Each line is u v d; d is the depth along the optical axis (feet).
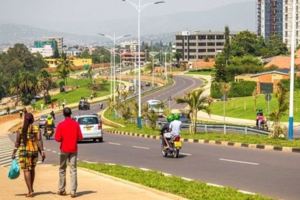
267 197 48.80
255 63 507.30
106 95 552.00
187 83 590.55
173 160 84.48
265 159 82.48
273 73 364.38
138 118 186.29
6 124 278.87
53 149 116.78
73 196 47.75
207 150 99.50
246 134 133.49
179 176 65.98
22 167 48.21
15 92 588.91
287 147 96.32
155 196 47.75
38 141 48.75
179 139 89.25
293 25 109.19
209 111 145.07
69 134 48.73
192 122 146.00
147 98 427.74
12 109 523.29
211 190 51.55
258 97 315.99
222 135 129.39
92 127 129.90
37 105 529.86
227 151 96.89
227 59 565.94
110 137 150.00
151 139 138.10
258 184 58.95
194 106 145.69
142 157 90.68
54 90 654.53
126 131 169.27
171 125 89.61
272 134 118.42
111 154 98.22
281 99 118.21
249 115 254.27
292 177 63.87
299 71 381.81
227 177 64.59
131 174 64.59
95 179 60.13
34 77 580.71
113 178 60.70
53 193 50.34
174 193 50.11
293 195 52.19
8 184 56.80
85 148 112.88
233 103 302.25
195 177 65.10
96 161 86.69
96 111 369.71
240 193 50.29
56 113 380.58
